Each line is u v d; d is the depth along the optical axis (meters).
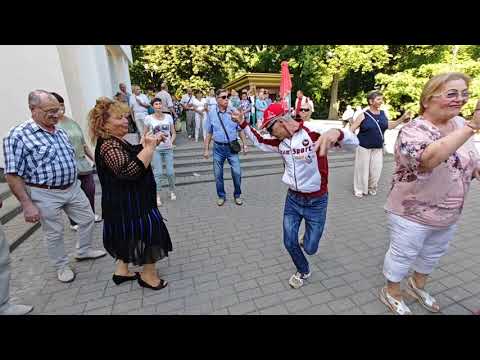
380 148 5.13
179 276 2.87
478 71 11.77
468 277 2.73
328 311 2.34
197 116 9.45
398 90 13.14
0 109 5.56
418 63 14.16
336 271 2.89
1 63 5.44
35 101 2.41
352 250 3.31
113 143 2.21
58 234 2.73
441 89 1.67
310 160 2.16
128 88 13.67
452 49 13.03
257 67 21.03
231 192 5.77
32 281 2.83
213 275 2.87
